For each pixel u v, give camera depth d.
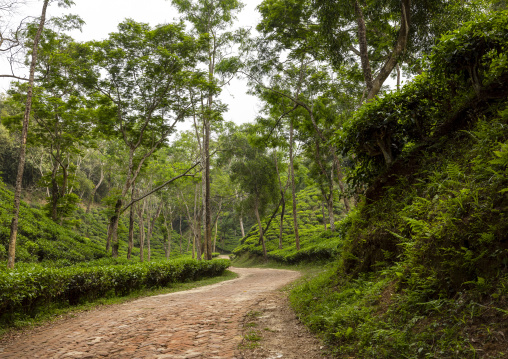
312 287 7.03
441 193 4.15
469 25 4.71
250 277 19.28
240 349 4.09
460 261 3.01
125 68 18.17
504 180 3.11
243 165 33.50
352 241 6.27
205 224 23.55
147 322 6.16
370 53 15.20
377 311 3.78
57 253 17.55
